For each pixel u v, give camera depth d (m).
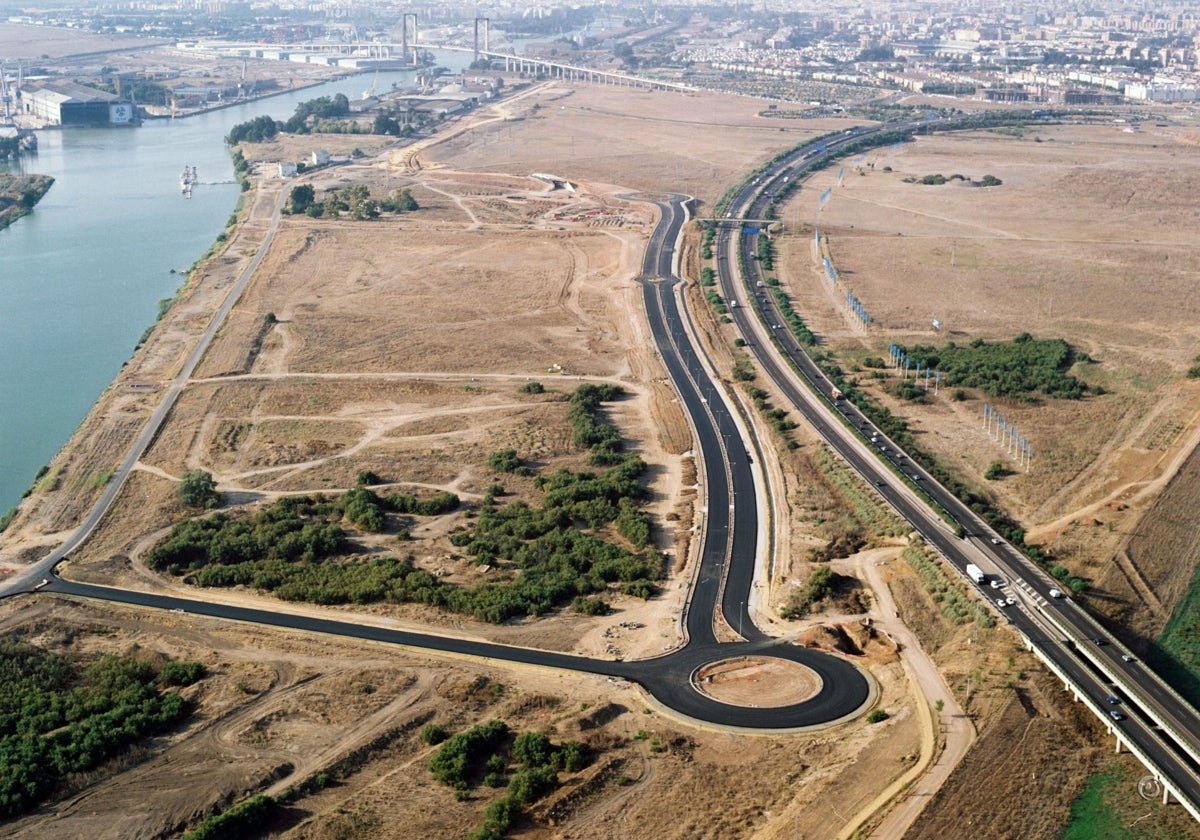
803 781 159.75
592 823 153.12
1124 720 167.75
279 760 168.00
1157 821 149.00
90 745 169.88
